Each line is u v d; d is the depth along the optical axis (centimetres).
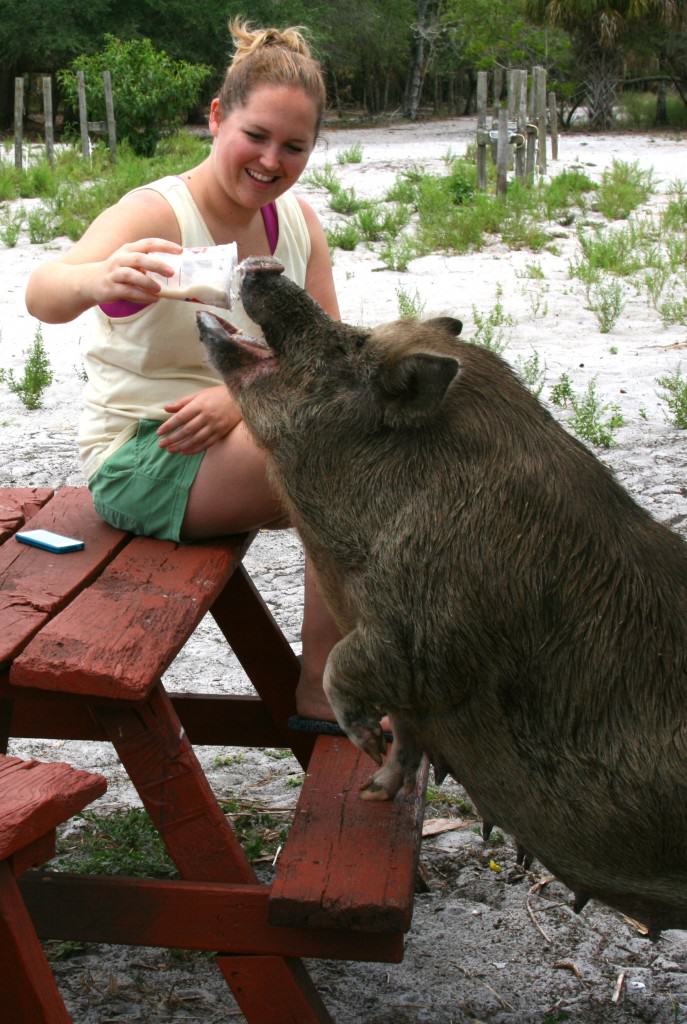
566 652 272
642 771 268
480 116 1783
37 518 364
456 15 3725
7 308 1105
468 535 275
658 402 823
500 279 1206
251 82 330
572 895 363
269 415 299
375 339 298
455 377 288
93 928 278
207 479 334
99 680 263
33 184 1762
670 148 2689
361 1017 312
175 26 3394
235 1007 313
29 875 279
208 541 347
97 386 355
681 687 270
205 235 346
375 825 294
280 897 262
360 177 2016
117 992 317
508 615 272
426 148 2727
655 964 334
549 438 288
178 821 284
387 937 268
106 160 2116
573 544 275
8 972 227
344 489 290
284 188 346
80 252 328
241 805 405
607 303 1058
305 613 352
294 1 3484
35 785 235
